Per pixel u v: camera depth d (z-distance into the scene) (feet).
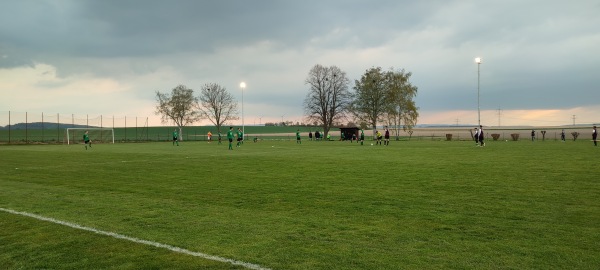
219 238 22.11
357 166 62.34
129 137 291.38
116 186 43.14
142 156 90.84
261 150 113.60
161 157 86.63
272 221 26.17
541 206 30.07
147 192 38.86
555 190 37.45
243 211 29.48
